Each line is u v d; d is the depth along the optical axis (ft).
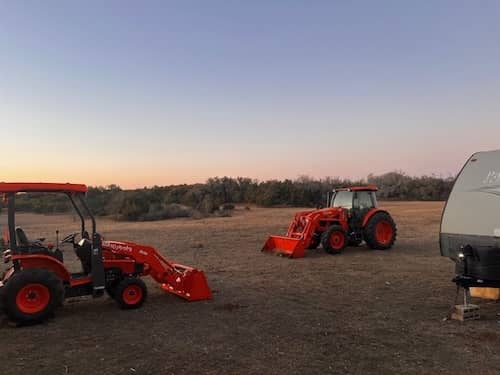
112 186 152.87
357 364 17.06
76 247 25.12
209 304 26.50
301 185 155.43
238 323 22.58
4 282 23.21
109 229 79.05
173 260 43.60
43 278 22.41
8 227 22.88
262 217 102.89
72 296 24.13
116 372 16.58
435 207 122.83
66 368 17.03
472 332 20.68
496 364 16.96
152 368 16.89
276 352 18.39
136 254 26.63
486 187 23.50
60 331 21.47
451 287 30.14
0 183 22.44
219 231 72.23
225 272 37.06
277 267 39.19
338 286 31.17
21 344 19.71
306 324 22.25
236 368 16.79
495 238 22.43
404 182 182.60
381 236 49.21
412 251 47.93
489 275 22.67
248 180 164.86
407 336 20.22
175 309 25.36
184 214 110.93
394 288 30.25
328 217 47.67
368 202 50.26
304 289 30.37
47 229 80.74
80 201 24.77
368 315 23.75
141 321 23.06
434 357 17.70
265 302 26.86
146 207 114.42
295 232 48.19
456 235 24.40
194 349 18.85
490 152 24.54
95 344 19.62
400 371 16.37
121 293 25.05
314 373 16.26
